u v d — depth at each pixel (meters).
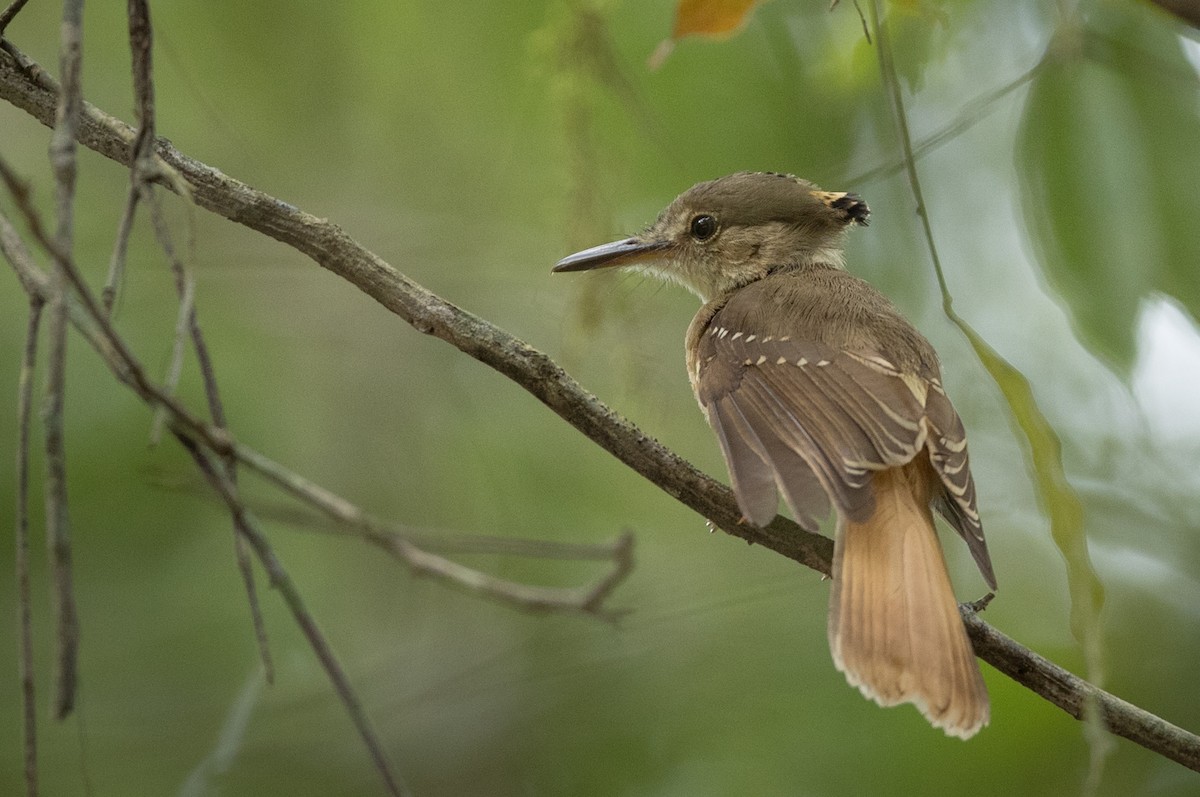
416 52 11.85
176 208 12.21
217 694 11.56
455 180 12.89
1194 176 7.57
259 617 5.16
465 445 12.95
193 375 11.44
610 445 7.04
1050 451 6.11
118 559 11.38
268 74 12.13
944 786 10.73
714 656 12.13
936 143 9.08
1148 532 11.71
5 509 10.85
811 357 7.87
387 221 12.80
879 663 6.39
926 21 8.39
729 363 8.25
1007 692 10.71
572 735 12.17
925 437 7.30
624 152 10.45
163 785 11.37
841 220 10.09
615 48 10.10
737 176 10.25
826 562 7.14
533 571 12.59
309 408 12.69
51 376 4.38
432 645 12.45
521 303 13.01
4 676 11.20
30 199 4.48
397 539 8.52
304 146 12.54
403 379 13.05
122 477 10.99
